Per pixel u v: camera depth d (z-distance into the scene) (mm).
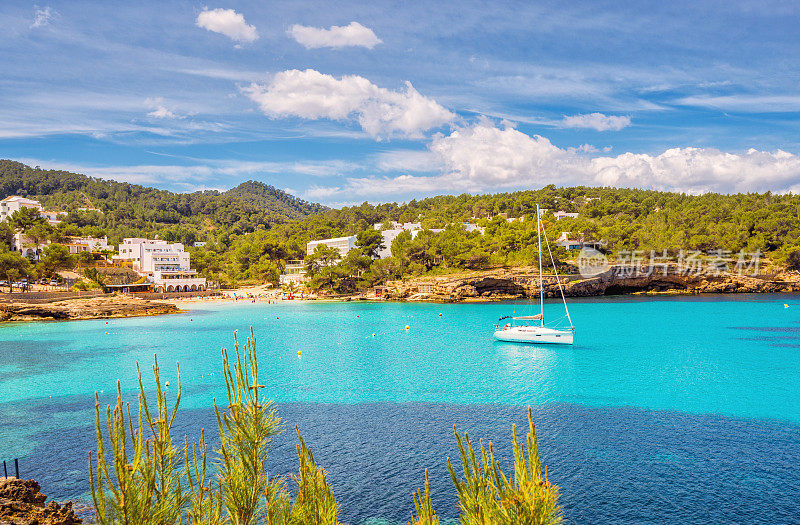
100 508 7598
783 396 45219
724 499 26500
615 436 35688
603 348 70625
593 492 27516
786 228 163375
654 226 175000
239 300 165750
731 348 68688
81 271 168625
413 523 9422
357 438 36562
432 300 148750
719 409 41562
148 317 123438
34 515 21938
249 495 9711
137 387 52656
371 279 164500
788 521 24297
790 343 71875
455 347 74875
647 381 51500
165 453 8742
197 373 59344
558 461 31594
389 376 56312
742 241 158250
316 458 32938
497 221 189125
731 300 131625
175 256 196625
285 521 9750
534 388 49531
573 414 40875
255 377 10281
